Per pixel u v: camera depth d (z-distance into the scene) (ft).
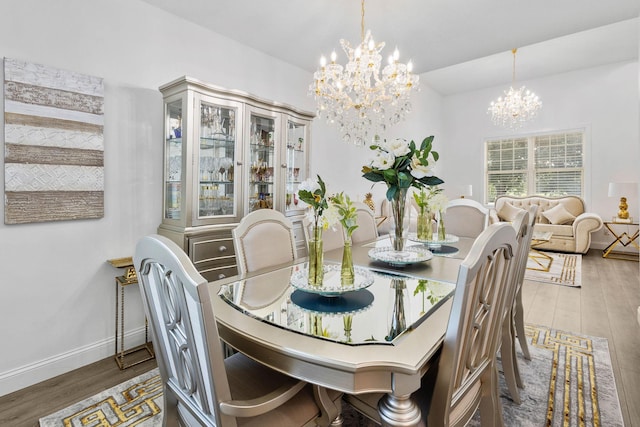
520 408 5.50
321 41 9.87
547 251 18.38
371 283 4.56
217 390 2.68
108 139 7.34
